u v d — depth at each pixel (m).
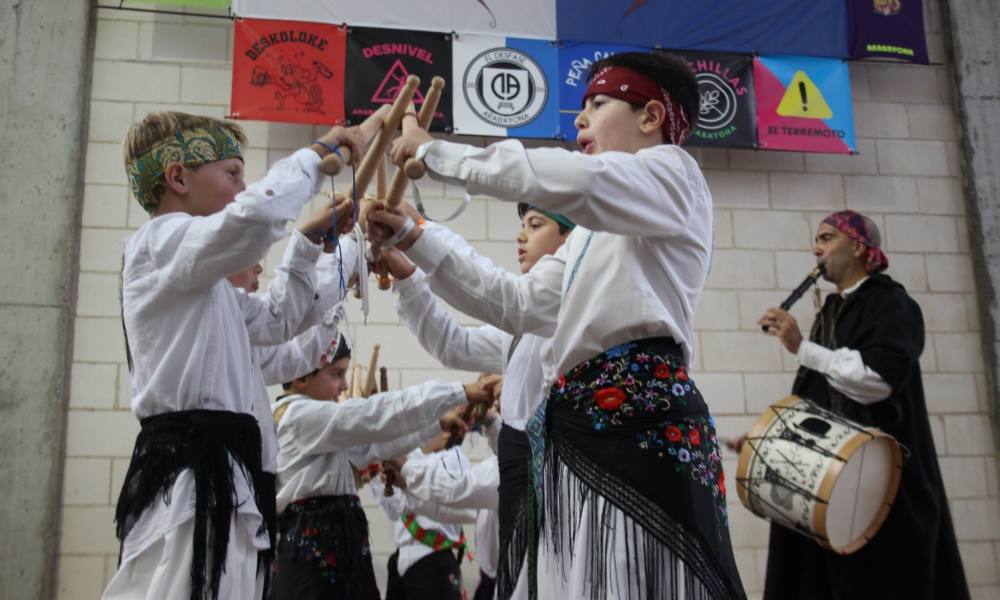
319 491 3.33
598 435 1.83
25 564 4.68
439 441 4.52
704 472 1.83
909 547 3.52
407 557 4.41
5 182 5.03
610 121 2.11
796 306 5.67
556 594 1.83
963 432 5.67
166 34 5.41
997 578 5.49
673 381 1.86
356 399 3.35
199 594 1.87
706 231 2.01
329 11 5.43
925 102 6.16
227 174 2.29
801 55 5.89
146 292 2.06
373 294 5.25
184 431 1.99
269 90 5.29
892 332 3.74
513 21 5.58
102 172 5.19
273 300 2.40
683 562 1.75
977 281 5.89
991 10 6.30
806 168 5.89
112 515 4.83
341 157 2.14
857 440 3.36
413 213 2.38
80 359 4.96
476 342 2.97
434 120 5.39
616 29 5.68
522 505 2.43
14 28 5.22
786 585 3.70
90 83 5.29
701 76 5.75
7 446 4.77
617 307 1.87
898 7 6.03
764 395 5.54
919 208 5.97
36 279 4.96
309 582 3.23
